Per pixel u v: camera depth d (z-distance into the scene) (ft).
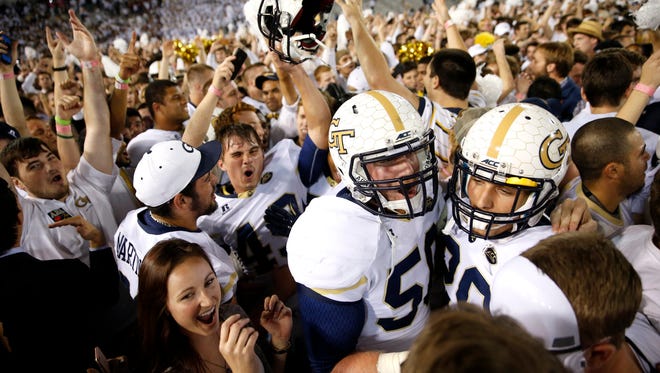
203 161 5.56
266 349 4.72
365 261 3.65
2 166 6.00
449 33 10.12
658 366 3.57
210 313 4.14
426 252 4.24
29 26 55.93
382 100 3.78
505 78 11.51
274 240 6.79
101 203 7.02
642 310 4.08
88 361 4.76
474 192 3.84
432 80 7.70
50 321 4.53
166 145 5.40
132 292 5.52
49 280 4.66
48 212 6.54
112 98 8.78
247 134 6.41
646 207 5.87
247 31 29.68
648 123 7.97
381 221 3.79
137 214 5.72
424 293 4.24
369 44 6.79
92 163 6.92
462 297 4.24
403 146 3.65
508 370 1.76
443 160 6.68
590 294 2.64
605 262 2.72
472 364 1.78
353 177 3.76
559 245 2.87
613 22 18.25
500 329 1.97
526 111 3.75
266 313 4.39
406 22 29.68
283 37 4.83
